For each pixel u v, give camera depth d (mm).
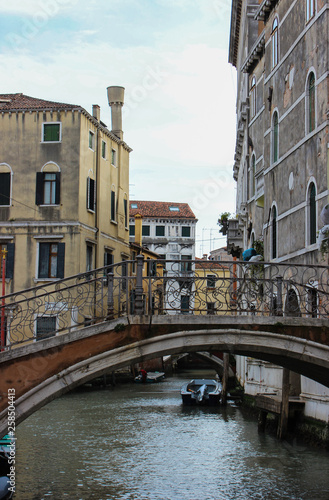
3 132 31203
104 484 15227
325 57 15844
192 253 61969
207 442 20625
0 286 30188
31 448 19391
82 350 11602
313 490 14648
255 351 12242
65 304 12094
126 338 11758
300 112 17688
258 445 19750
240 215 27141
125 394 35812
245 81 26344
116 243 35844
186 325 11898
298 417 18953
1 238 30422
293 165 18219
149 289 11992
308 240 16828
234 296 12344
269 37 21062
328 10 15797
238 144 29547
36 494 14266
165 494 14438
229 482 15430
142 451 19172
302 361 12289
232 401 32656
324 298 14875
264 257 21250
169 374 51812
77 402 31875
